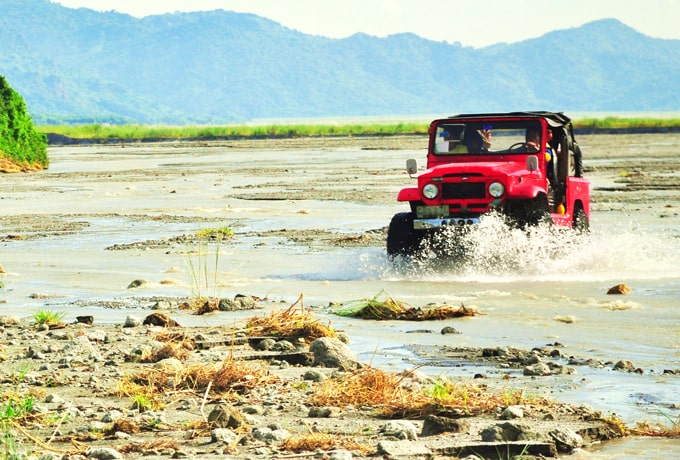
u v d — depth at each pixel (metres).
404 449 15.83
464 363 22.98
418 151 161.00
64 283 36.44
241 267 39.84
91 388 20.56
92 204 71.38
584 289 33.56
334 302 31.48
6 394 19.75
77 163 136.00
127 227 55.88
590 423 17.34
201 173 108.50
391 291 33.72
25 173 112.00
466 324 27.88
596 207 62.91
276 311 29.81
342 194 76.06
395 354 24.11
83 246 47.53
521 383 20.91
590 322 27.78
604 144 174.25
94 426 17.50
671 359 23.22
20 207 69.69
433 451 15.92
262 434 16.77
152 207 68.25
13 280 37.25
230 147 197.38
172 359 22.25
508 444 16.11
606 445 16.64
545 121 38.94
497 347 24.22
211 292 34.03
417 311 29.19
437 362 23.09
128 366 22.58
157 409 18.97
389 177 95.94
